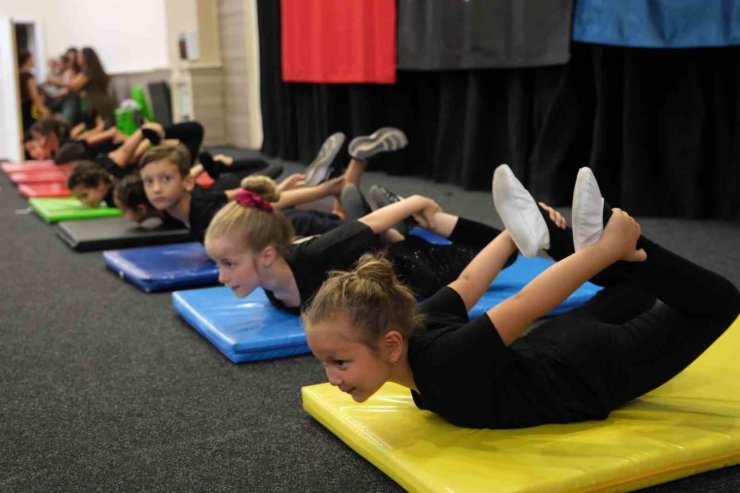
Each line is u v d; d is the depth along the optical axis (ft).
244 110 28.76
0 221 16.15
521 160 15.96
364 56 19.38
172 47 30.40
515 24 14.94
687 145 13.20
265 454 5.49
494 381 5.01
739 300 5.27
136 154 15.31
